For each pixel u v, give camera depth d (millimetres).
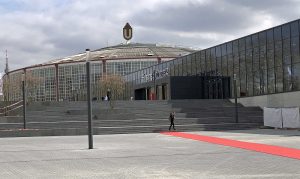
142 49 122812
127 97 85188
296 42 43812
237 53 54656
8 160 17922
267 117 39781
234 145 22750
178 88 60844
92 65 113250
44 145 25594
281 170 13406
